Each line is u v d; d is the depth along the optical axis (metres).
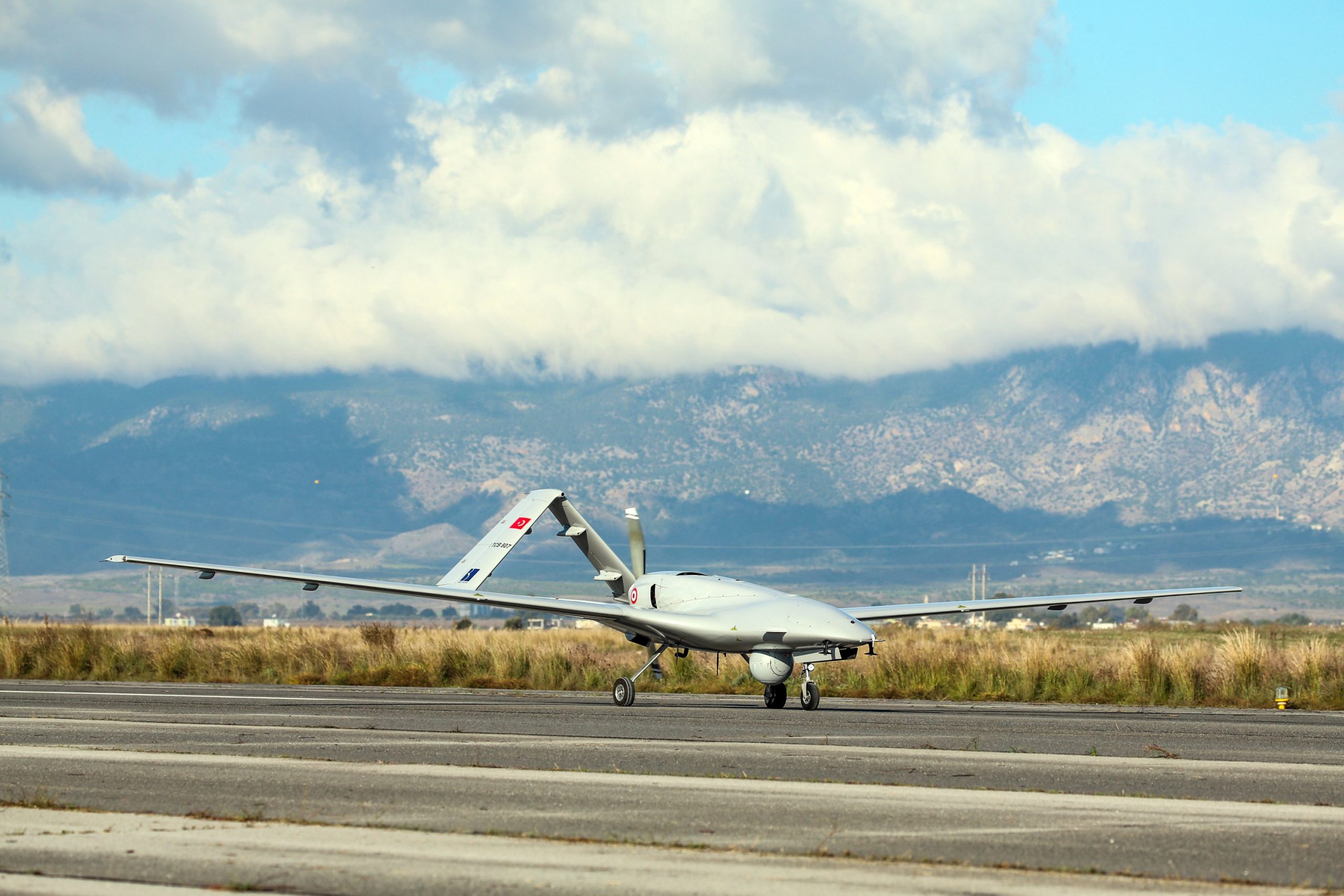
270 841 33.22
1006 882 28.80
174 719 68.50
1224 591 84.38
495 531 96.31
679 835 34.16
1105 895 27.66
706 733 61.31
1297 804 39.50
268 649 130.38
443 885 28.31
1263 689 92.38
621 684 84.19
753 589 84.88
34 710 74.94
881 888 28.09
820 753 52.44
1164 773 46.38
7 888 27.98
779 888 28.03
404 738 58.00
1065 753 52.91
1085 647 195.62
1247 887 28.64
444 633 167.12
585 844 32.97
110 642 136.00
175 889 27.94
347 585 83.06
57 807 38.28
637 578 94.81
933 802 39.44
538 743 56.00
